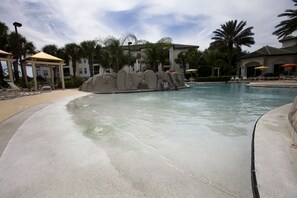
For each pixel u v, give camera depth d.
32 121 4.85
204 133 4.30
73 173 2.32
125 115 6.48
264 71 28.67
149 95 13.24
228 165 2.63
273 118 4.64
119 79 16.33
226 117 6.06
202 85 22.83
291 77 22.16
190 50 33.50
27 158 2.71
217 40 32.75
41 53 15.88
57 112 6.10
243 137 3.97
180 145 3.48
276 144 2.94
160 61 25.86
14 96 10.41
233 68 37.59
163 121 5.57
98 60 29.56
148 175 2.32
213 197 1.90
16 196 1.89
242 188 2.06
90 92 14.22
